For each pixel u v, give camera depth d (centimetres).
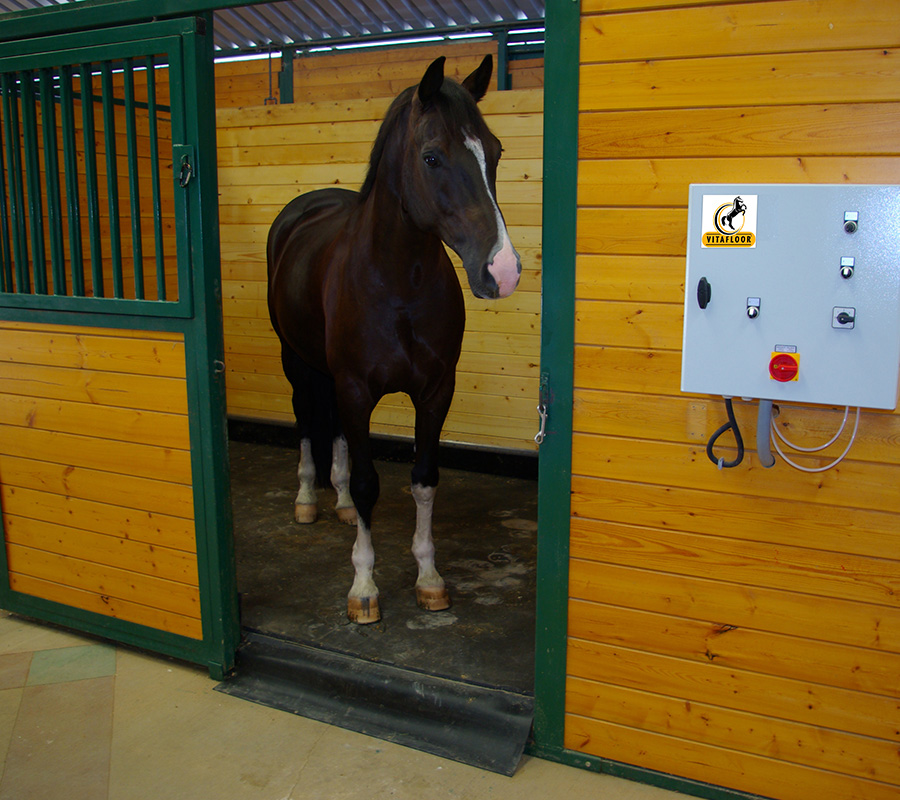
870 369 136
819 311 137
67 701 214
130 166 215
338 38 428
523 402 381
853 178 144
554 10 157
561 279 166
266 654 224
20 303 241
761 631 163
